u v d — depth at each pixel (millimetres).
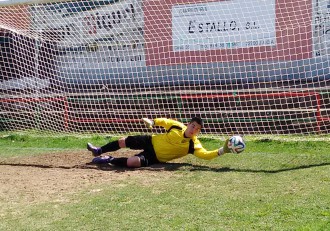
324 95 9898
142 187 5652
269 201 4863
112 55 12633
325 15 11023
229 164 6707
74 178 6277
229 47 12125
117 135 9883
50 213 4832
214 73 12227
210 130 10047
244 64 11992
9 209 5055
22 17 10555
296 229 4074
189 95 11016
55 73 12781
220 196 5121
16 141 9812
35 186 5938
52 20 11297
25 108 11789
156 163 6934
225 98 10773
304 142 8117
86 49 12609
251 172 6168
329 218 4309
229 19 12062
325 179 5594
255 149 7805
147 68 12602
